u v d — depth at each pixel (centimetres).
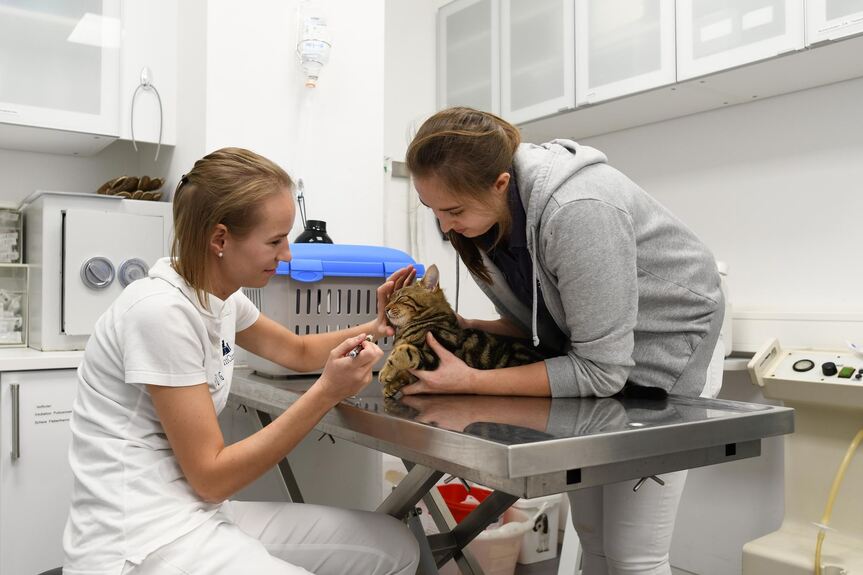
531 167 116
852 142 217
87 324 190
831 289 221
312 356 146
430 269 141
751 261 243
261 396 146
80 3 204
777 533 189
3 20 192
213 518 103
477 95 294
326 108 221
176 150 221
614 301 111
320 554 121
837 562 168
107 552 95
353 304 170
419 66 318
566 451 85
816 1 187
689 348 130
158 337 97
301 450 208
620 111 256
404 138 312
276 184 106
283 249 110
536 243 117
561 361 121
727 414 104
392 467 271
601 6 242
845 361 185
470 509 231
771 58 198
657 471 98
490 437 86
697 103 245
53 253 189
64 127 201
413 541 126
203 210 103
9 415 167
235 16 203
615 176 120
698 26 215
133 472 99
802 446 191
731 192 249
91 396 106
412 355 124
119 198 200
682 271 127
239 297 136
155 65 219
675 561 256
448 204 114
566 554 216
